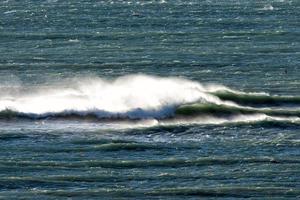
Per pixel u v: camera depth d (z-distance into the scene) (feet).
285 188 645.92
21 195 632.38
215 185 648.38
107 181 652.89
